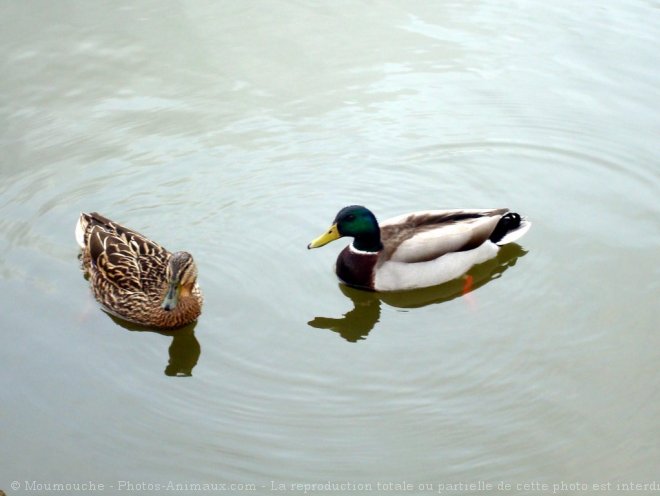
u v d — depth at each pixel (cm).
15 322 989
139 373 937
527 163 1274
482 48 1480
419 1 1596
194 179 1222
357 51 1470
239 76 1408
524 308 1036
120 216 1155
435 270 1080
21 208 1159
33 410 880
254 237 1138
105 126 1303
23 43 1451
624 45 1480
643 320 1002
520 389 913
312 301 1054
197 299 1006
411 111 1354
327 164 1257
